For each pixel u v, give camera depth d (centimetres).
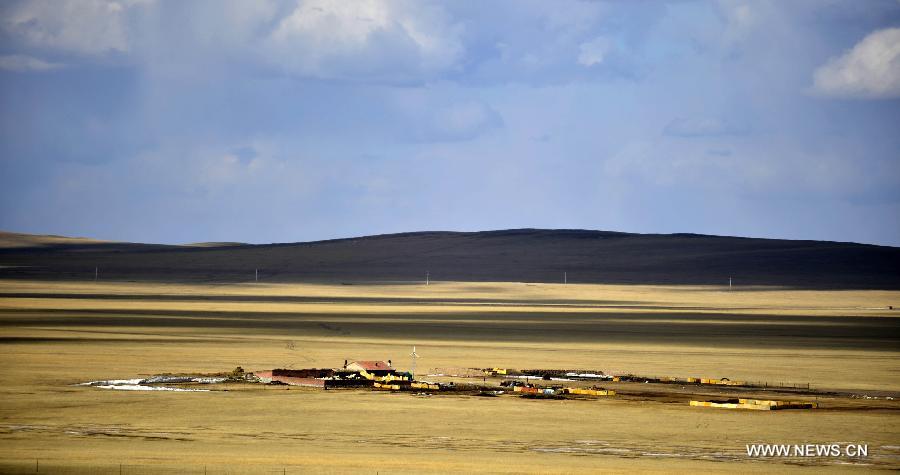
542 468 16812
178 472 15612
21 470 15525
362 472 15962
